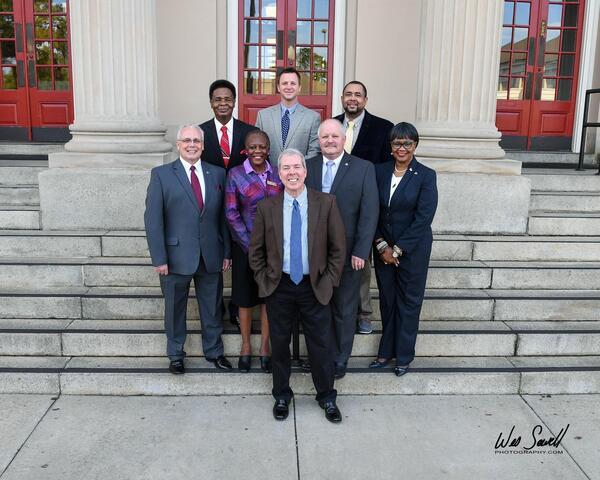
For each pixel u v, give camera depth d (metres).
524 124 7.86
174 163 3.65
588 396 3.91
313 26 7.54
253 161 3.60
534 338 4.12
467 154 5.20
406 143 3.56
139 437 3.31
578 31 7.66
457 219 5.15
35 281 4.49
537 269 4.60
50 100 7.66
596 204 5.55
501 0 5.15
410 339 3.82
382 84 7.59
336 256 3.36
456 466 3.08
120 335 4.02
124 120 5.15
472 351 4.14
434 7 5.18
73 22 5.07
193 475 2.97
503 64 7.74
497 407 3.73
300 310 3.44
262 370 3.87
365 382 3.87
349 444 3.28
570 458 3.18
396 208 3.68
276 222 3.29
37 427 3.39
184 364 3.94
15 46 7.56
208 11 7.32
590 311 4.40
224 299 4.37
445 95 5.25
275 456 3.14
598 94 7.57
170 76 7.42
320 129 3.52
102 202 4.98
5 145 7.11
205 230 3.66
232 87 3.99
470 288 4.61
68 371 3.81
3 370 3.82
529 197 5.12
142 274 4.50
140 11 5.13
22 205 5.35
